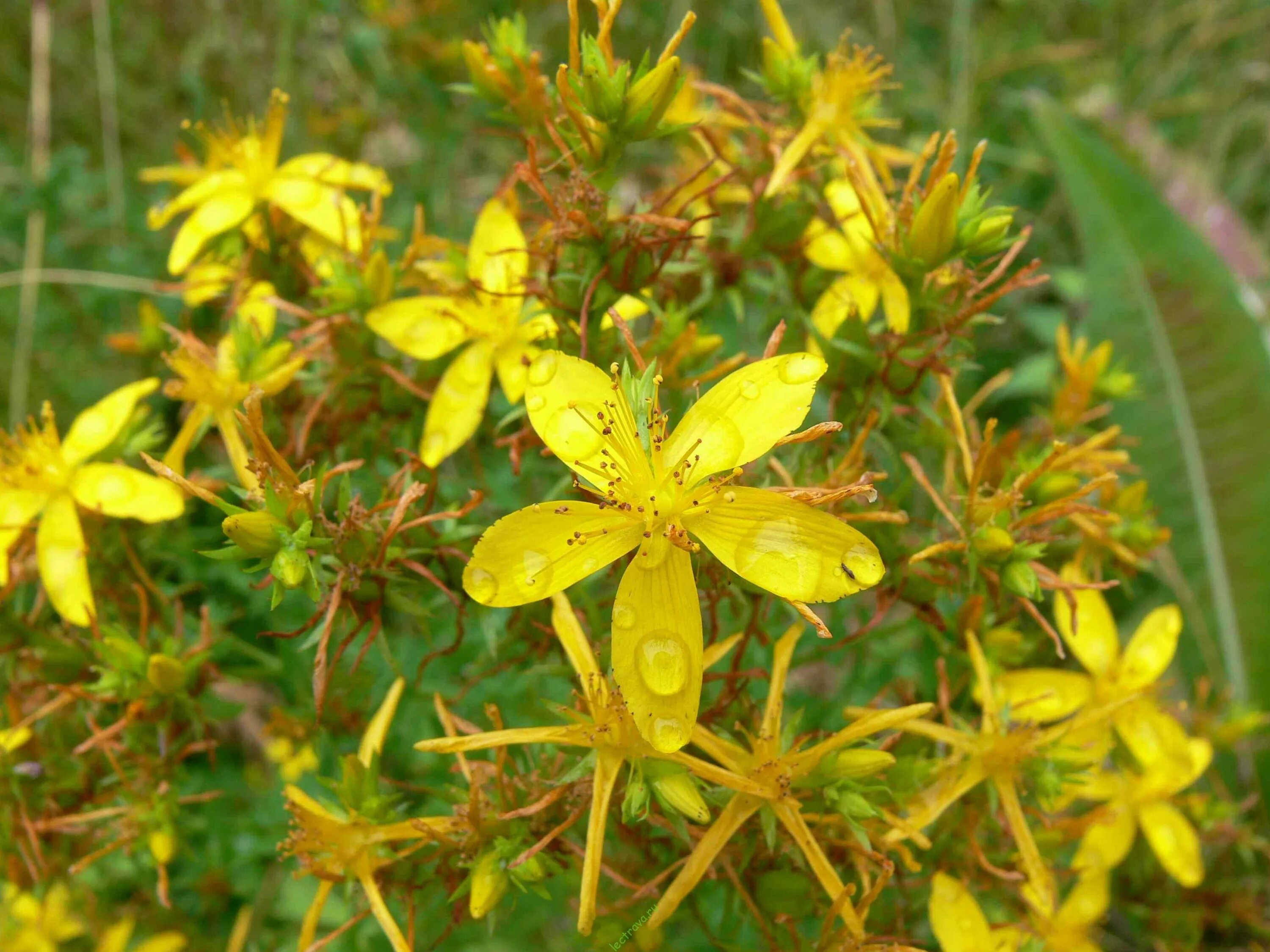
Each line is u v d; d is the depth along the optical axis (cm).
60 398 15
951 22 19
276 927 12
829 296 9
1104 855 9
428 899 8
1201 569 13
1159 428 14
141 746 9
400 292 10
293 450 9
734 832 7
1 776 9
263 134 11
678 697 6
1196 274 14
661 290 10
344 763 8
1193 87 19
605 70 8
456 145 16
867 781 7
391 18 14
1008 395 15
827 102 9
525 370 9
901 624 10
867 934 7
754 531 6
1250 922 11
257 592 11
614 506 6
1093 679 9
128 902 12
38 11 14
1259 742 13
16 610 9
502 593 6
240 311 10
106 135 15
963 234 8
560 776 7
